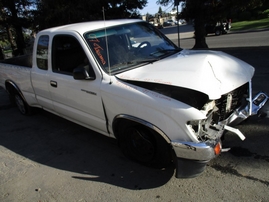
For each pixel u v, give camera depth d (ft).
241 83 9.60
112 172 10.61
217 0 40.47
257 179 9.21
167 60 11.00
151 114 8.68
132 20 13.57
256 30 82.84
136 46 11.96
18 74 16.03
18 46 54.60
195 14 43.37
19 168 11.64
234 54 34.27
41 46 13.55
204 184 9.30
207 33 92.17
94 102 10.78
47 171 11.17
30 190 10.00
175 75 9.04
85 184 10.03
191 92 8.49
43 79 13.60
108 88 9.95
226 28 91.71
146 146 9.77
